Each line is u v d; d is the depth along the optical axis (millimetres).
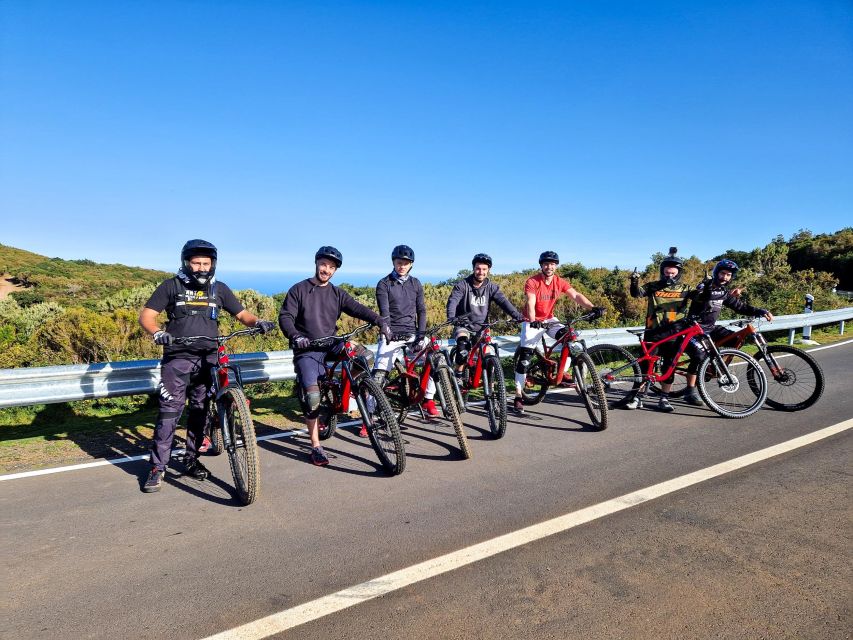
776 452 4824
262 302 14016
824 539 3234
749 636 2373
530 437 5594
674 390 7680
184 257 4355
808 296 12805
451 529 3473
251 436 3871
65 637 2439
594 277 24078
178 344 4285
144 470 4707
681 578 2844
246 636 2438
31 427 6949
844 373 8516
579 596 2697
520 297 16594
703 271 25219
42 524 3641
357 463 4848
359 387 4680
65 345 8938
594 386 5754
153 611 2633
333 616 2570
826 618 2490
